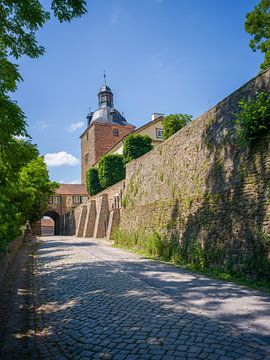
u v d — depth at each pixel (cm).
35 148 787
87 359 470
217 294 808
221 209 1262
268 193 1005
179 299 764
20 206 2042
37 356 493
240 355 445
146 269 1273
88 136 6531
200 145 1532
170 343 499
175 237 1631
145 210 2172
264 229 996
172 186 1791
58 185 3375
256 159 1083
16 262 1589
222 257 1188
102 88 6994
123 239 2488
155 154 2138
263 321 586
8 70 754
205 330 546
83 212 4569
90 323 627
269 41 2612
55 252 2095
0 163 779
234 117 1277
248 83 1220
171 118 2956
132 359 455
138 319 625
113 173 4275
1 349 517
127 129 6356
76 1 727
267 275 945
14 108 707
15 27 772
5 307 768
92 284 988
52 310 748
